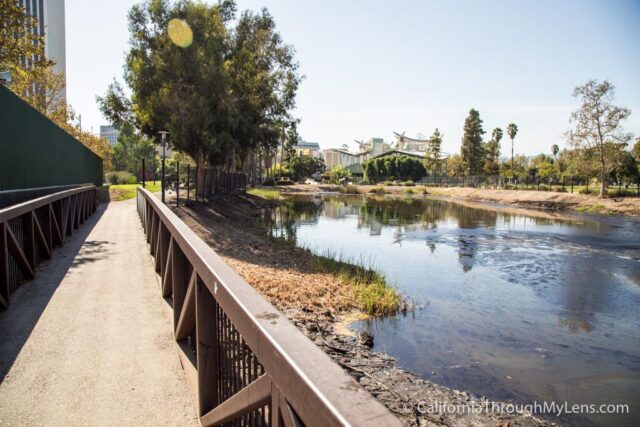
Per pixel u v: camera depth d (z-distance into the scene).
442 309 8.66
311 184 76.50
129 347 3.61
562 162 64.44
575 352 6.70
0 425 2.45
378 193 62.97
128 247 8.43
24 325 4.08
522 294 10.12
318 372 0.92
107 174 48.41
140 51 21.36
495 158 79.44
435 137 76.81
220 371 2.11
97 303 4.78
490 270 12.71
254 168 54.41
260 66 27.52
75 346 3.62
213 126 22.27
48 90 29.25
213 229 15.22
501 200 45.81
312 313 7.57
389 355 6.18
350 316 7.77
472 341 6.95
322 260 12.02
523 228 23.22
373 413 0.74
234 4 26.36
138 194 15.80
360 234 19.77
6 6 15.20
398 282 10.91
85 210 13.57
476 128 70.06
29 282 5.62
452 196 55.47
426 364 5.96
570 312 8.80
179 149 22.42
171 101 20.48
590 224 25.44
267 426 1.54
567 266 13.41
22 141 9.27
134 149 70.81
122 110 24.73
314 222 24.19
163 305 4.74
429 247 16.59
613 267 13.28
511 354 6.51
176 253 3.50
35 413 2.60
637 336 7.51
